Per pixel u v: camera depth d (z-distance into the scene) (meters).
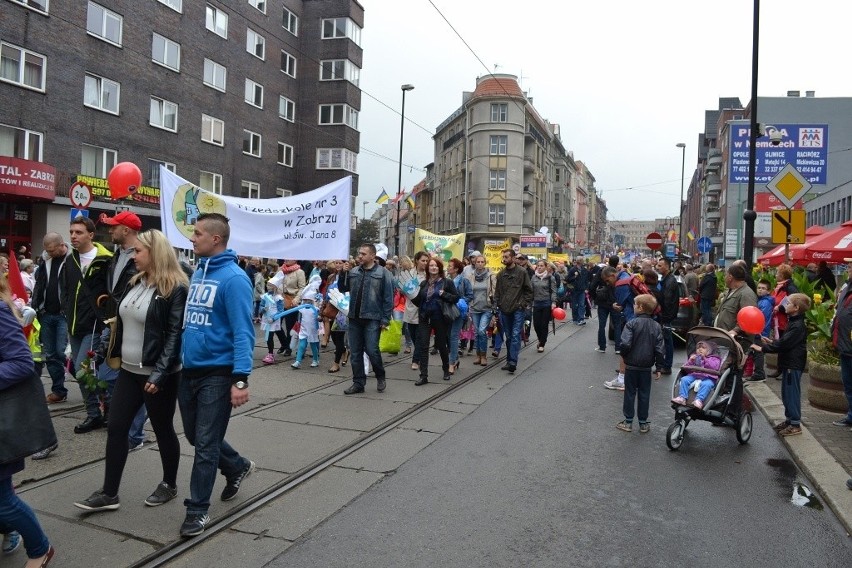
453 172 65.12
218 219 4.36
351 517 4.62
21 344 3.39
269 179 33.84
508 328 10.88
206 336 4.27
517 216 56.72
